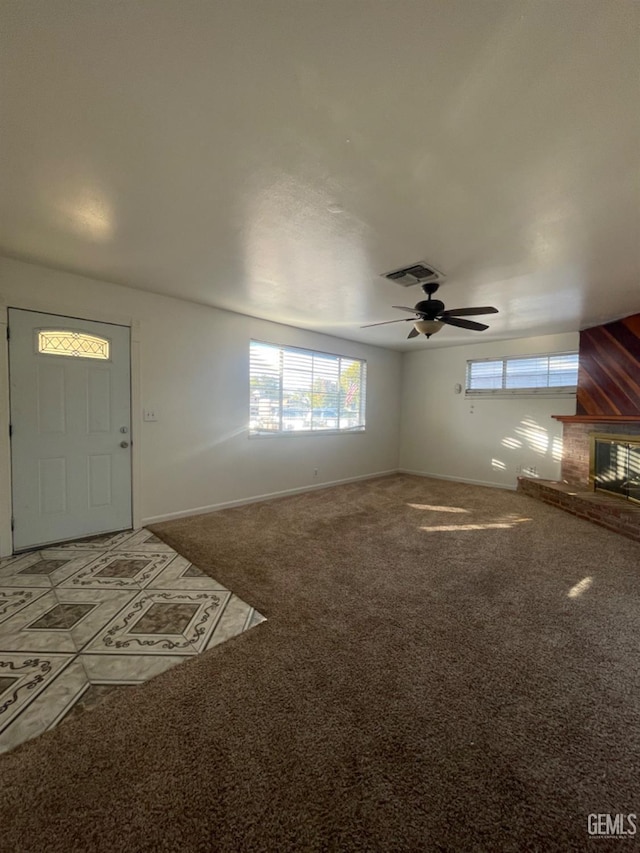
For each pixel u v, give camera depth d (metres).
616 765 1.29
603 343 4.62
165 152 1.64
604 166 1.68
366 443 6.50
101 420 3.46
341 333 5.52
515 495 5.32
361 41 1.13
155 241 2.53
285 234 2.40
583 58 1.15
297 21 1.08
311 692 1.61
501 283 3.24
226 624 2.10
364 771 1.26
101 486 3.49
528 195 1.92
